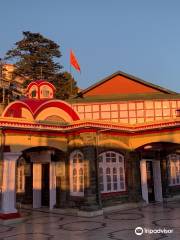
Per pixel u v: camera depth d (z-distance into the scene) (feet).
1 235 33.99
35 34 123.95
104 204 48.75
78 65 67.31
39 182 55.83
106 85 85.87
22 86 120.67
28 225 39.65
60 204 50.37
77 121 48.01
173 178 64.44
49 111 54.08
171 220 39.93
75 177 49.49
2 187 42.47
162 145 59.16
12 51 123.65
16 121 43.37
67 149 51.24
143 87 83.82
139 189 55.31
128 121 77.66
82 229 35.88
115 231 34.04
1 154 44.34
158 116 76.64
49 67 122.11
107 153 51.78
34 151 55.88
